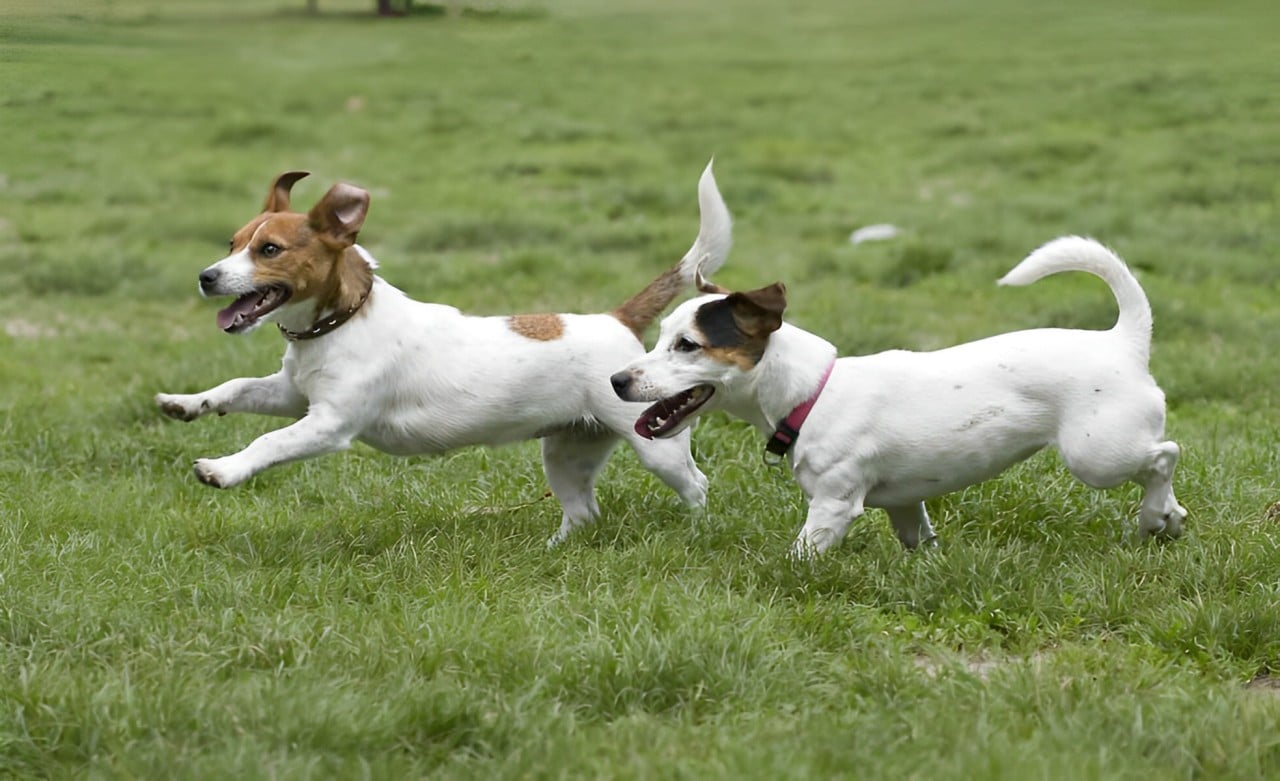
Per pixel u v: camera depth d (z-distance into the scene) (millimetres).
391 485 9844
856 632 6934
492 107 33938
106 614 6930
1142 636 6930
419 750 5688
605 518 8852
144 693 5914
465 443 8625
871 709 6039
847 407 7789
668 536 8359
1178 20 48344
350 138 30047
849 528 8328
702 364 7613
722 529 8484
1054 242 8023
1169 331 15164
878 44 46438
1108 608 7184
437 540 8352
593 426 8695
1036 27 48688
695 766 5355
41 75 21172
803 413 7812
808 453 7832
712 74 40156
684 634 6449
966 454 7832
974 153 28094
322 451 8336
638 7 57344
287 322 8281
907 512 8367
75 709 5785
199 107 31875
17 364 14383
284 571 7719
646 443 8594
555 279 18047
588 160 28000
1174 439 10781
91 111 29875
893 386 7824
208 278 7922
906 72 39688
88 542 8250
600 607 7008
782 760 5359
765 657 6434
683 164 28125
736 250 20656
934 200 24453
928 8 55531
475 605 7180
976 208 23219
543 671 6270
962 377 7836
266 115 31562
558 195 25297
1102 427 7684
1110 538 8352
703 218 8844
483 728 5777
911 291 17703
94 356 14977
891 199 24703
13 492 9648
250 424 11305
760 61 42750
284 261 8031
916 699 6102
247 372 12742
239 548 8305
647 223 22406
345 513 9172
